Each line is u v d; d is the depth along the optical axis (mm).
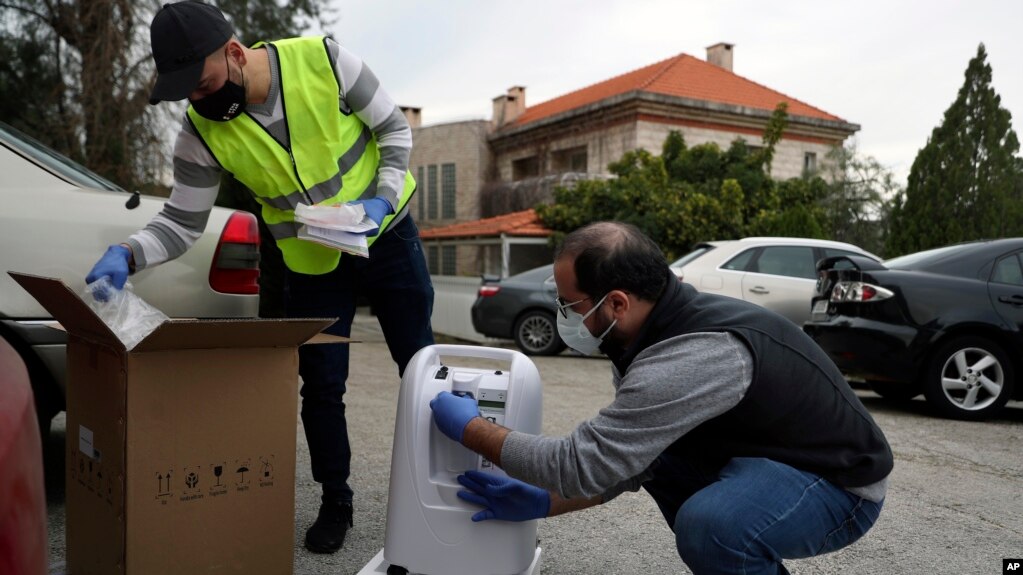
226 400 1822
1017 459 4254
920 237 14117
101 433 1804
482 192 21922
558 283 1809
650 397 1624
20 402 1012
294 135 2201
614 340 1825
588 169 19188
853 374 5609
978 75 14023
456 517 1977
